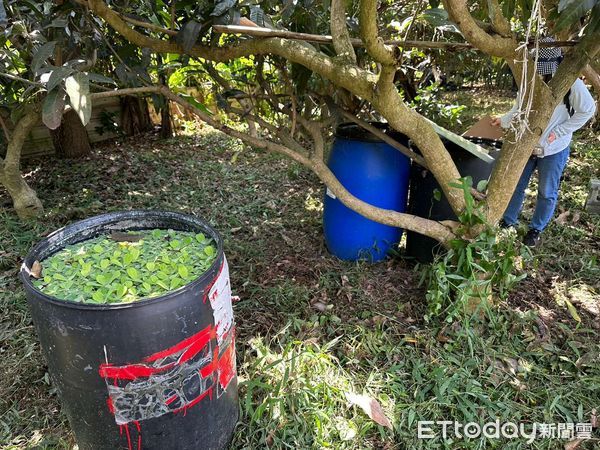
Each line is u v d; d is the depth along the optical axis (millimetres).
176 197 3330
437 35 3209
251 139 1929
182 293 1084
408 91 3344
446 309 1927
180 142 4844
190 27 1530
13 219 2947
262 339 1901
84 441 1276
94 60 1575
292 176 3781
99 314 1019
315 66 1620
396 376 1728
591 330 1966
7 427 1554
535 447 1486
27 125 2764
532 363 1816
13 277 2336
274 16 1999
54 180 3604
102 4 1577
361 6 1230
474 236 1898
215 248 1378
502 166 1817
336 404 1611
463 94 7535
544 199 2535
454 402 1650
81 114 1245
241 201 3316
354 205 1967
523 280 2340
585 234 2834
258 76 2279
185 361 1156
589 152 4121
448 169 1836
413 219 1975
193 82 3621
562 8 1229
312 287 2301
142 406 1153
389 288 2307
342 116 2236
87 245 1421
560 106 2354
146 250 1384
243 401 1609
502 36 1530
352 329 1974
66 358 1100
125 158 4246
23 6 2072
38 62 1395
